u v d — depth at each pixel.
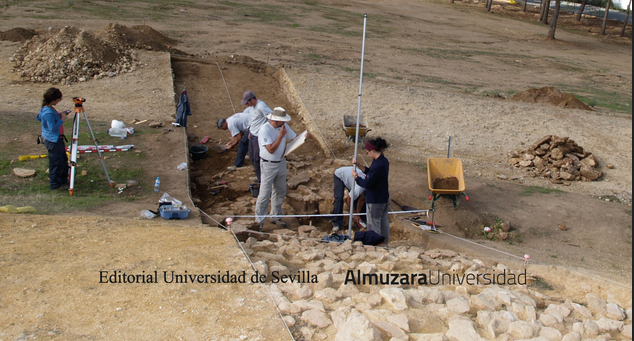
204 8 32.91
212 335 3.91
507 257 7.39
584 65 30.84
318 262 5.82
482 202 9.80
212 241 5.85
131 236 5.78
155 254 5.28
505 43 36.56
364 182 7.05
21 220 5.98
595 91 23.03
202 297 4.47
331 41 28.00
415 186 10.40
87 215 6.57
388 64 23.80
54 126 7.39
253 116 9.09
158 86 15.11
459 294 5.16
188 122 13.24
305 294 4.79
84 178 8.21
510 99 18.48
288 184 9.75
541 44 38.03
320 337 4.08
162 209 6.83
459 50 31.25
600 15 59.69
